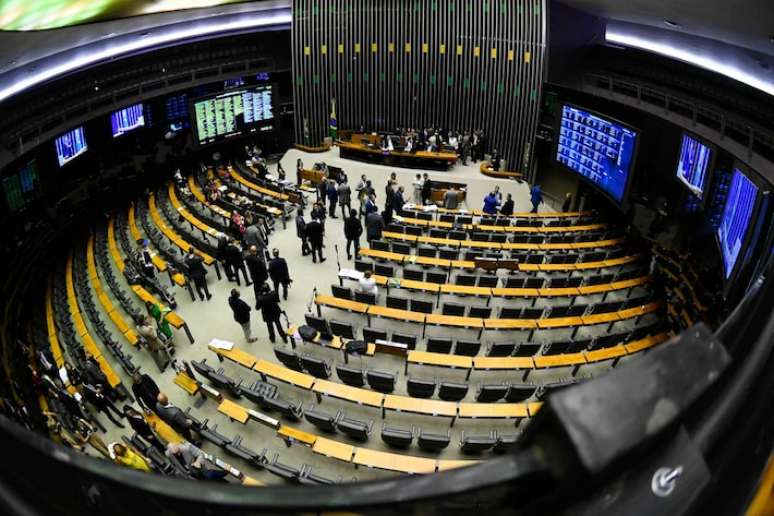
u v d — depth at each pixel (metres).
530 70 21.12
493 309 12.24
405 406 8.36
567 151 18.38
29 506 1.18
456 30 21.47
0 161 13.30
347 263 13.77
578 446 0.75
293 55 22.38
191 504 1.05
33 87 15.54
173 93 21.97
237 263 12.32
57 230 17.31
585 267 13.23
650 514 0.82
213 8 16.53
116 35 16.70
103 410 8.82
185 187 17.98
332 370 10.01
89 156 20.91
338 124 23.62
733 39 10.78
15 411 7.91
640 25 17.17
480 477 0.84
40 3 8.26
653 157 18.41
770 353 1.54
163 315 10.43
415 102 22.97
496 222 16.70
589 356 9.50
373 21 21.81
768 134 10.16
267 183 18.56
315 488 0.98
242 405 9.30
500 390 8.58
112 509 1.16
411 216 16.47
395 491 0.91
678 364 0.90
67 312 11.35
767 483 1.15
